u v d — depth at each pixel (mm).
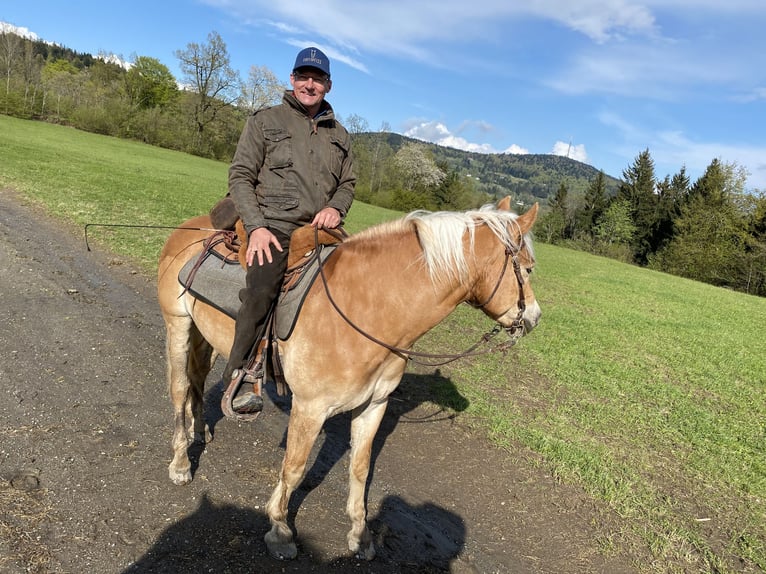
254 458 4316
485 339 3176
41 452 3881
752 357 10234
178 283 3770
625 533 4051
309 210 3150
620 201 57344
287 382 3061
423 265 2832
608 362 8594
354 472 3264
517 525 4012
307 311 2918
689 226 46094
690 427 6273
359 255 2961
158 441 4297
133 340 6359
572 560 3691
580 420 6117
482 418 5750
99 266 9281
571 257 29344
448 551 3605
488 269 2875
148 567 2975
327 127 3258
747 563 3865
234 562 3123
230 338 3410
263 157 3115
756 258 37219
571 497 4461
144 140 56750
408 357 3145
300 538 3449
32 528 3113
